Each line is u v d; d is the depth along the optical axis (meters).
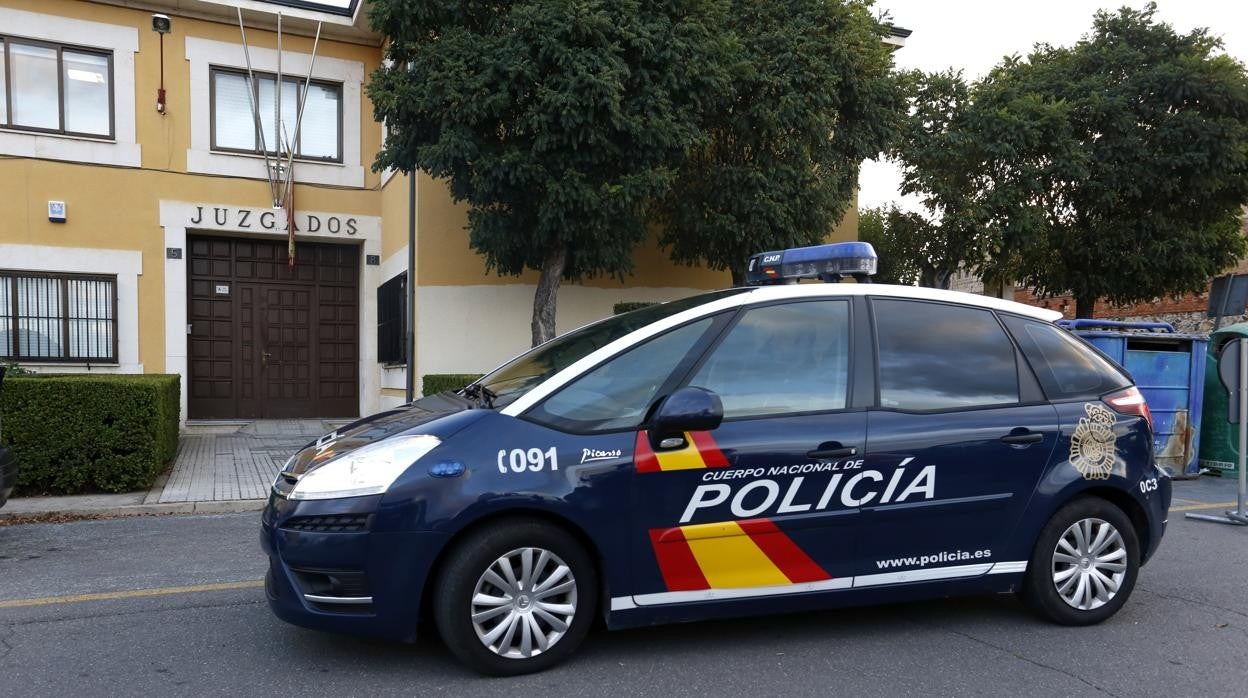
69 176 11.82
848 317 4.14
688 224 10.58
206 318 13.05
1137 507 4.45
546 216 8.85
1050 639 4.18
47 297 11.76
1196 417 9.72
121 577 5.27
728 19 10.03
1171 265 14.41
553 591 3.62
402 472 3.48
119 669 3.74
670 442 3.68
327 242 13.69
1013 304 4.52
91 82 12.02
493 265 10.77
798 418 3.87
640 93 8.90
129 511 7.29
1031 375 4.35
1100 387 4.48
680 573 3.70
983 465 4.08
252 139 12.97
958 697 3.49
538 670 3.66
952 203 13.71
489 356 11.99
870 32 10.69
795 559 3.83
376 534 3.42
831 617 4.49
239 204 12.77
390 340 12.83
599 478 3.59
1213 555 5.93
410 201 11.74
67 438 7.70
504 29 8.99
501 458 3.54
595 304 12.52
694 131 9.21
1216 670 3.80
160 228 12.34
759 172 10.10
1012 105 13.11
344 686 3.55
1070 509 4.28
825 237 11.13
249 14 12.58
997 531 4.14
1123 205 14.23
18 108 11.64
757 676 3.68
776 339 4.01
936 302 4.34
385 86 9.26
